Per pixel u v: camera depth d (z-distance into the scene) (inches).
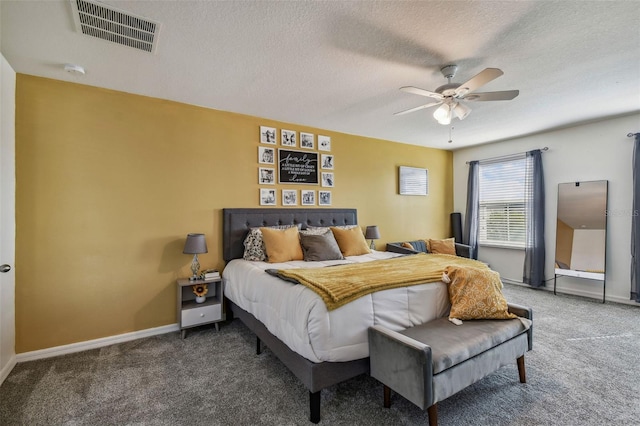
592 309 139.6
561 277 170.2
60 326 100.8
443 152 225.1
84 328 104.6
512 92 89.0
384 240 191.6
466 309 79.3
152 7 66.1
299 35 77.3
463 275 85.0
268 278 93.4
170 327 119.6
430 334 70.8
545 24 73.6
